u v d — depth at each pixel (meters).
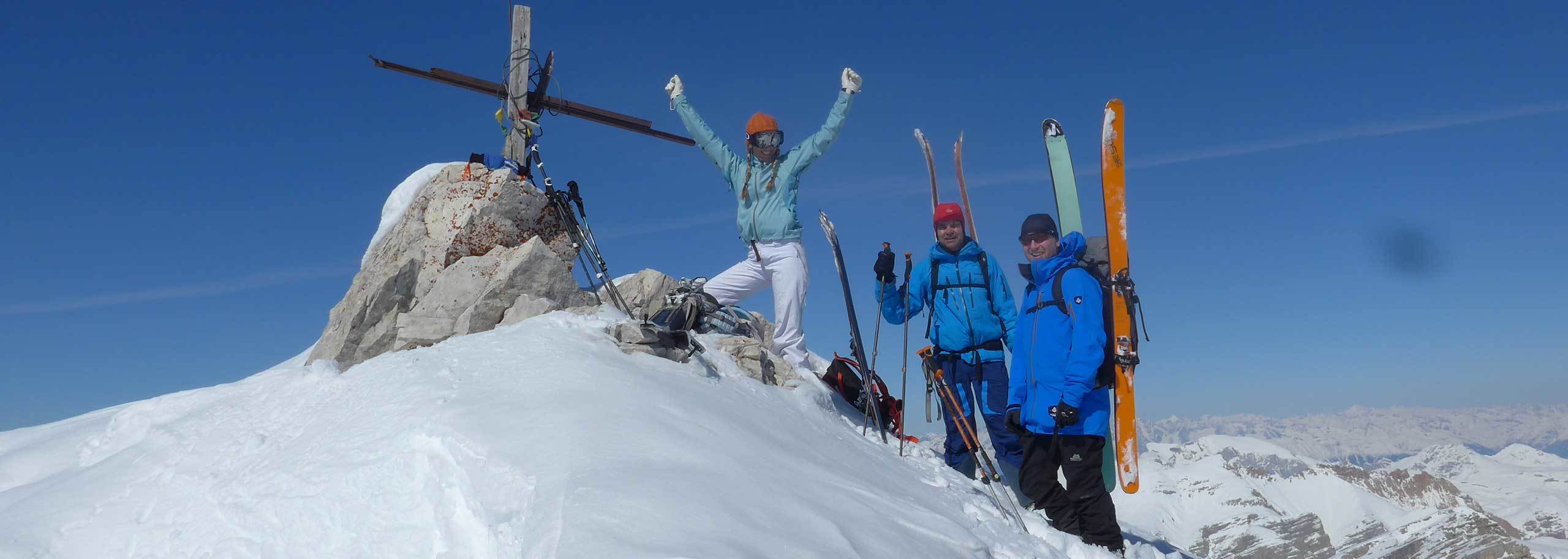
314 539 4.28
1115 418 5.58
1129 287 5.52
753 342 7.71
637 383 5.72
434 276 8.80
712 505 3.49
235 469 5.41
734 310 8.84
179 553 4.61
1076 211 7.06
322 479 4.71
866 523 3.91
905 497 4.93
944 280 6.71
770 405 6.57
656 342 7.05
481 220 8.92
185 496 5.23
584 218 9.17
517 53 9.77
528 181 9.30
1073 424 4.86
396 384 6.20
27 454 7.08
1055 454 5.26
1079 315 4.96
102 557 4.80
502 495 3.90
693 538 3.09
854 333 7.41
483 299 8.33
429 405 5.34
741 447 4.68
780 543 3.27
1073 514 5.30
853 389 8.07
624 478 3.68
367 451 4.90
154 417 7.16
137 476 5.71
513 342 6.92
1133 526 8.33
